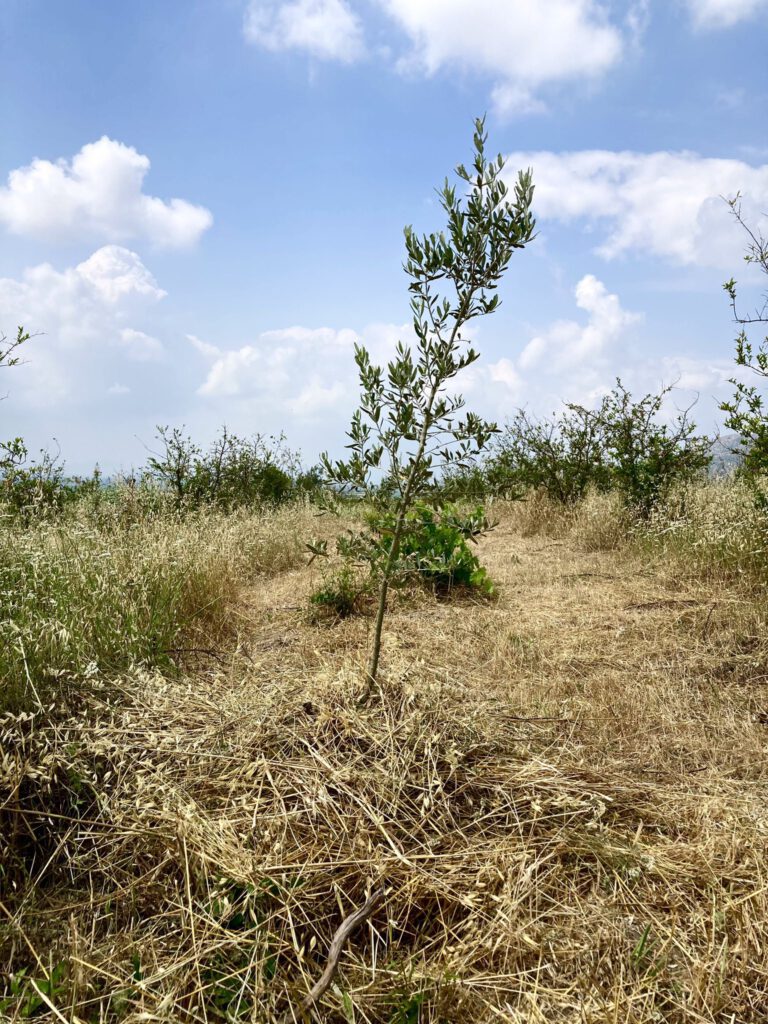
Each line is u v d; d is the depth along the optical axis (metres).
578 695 3.83
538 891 2.14
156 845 2.29
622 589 5.89
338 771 2.54
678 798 2.75
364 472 2.96
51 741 2.70
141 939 1.98
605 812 2.58
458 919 2.07
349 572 5.65
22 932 2.00
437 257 2.71
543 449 10.45
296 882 2.08
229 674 4.00
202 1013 1.74
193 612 5.08
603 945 1.98
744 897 2.11
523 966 1.91
